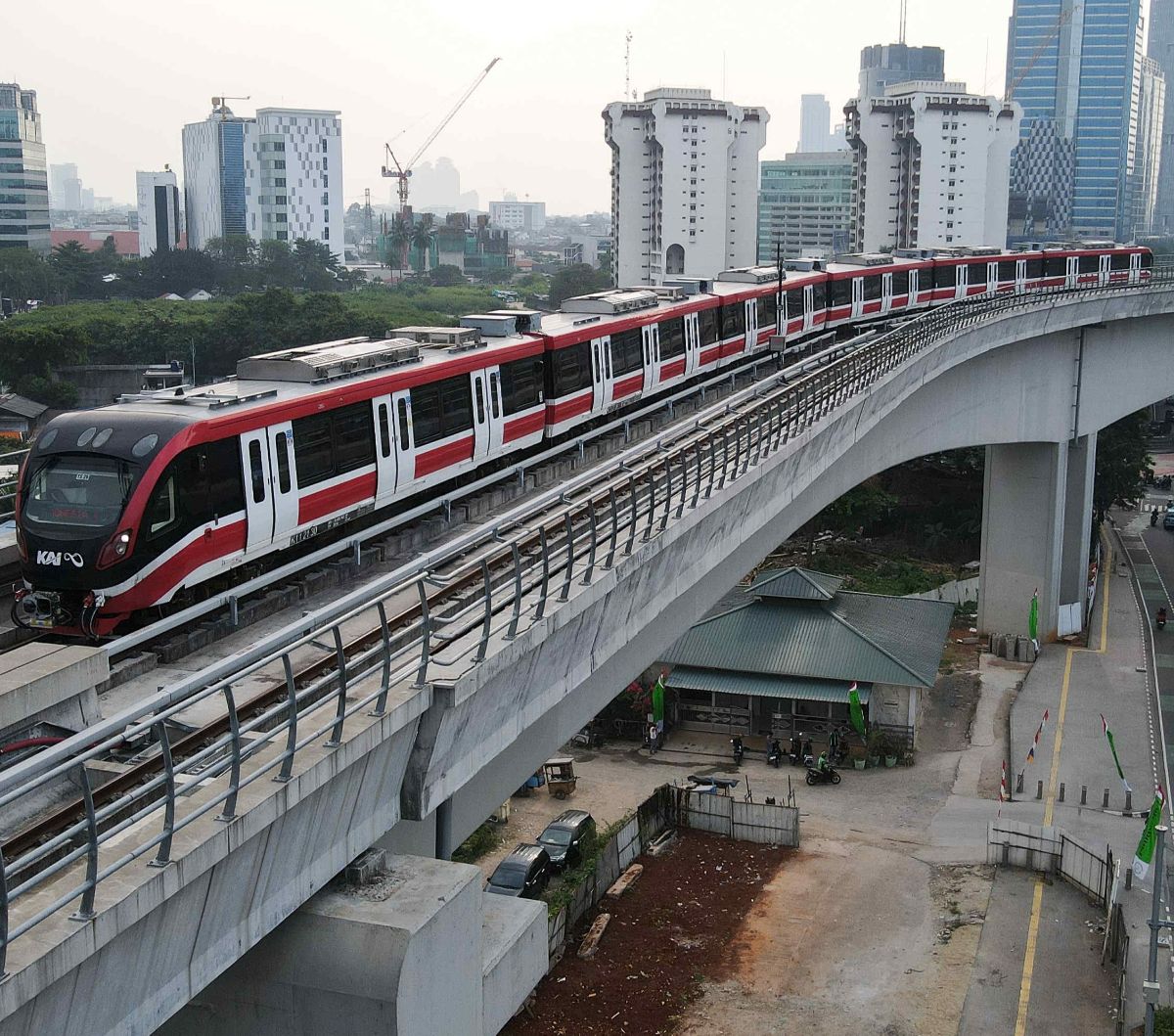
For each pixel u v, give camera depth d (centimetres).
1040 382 5538
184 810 1223
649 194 15588
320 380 2411
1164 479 9731
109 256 19925
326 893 1467
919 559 7212
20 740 1316
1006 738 4584
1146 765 4303
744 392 3103
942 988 2944
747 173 15725
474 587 2188
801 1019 2828
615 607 2166
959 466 7588
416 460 2667
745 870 3556
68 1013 1053
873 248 15388
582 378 3497
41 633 1934
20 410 7738
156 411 2016
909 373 4269
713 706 4566
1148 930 3141
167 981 1181
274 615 2052
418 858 1566
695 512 2395
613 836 3512
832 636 4531
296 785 1283
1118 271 7688
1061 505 5753
